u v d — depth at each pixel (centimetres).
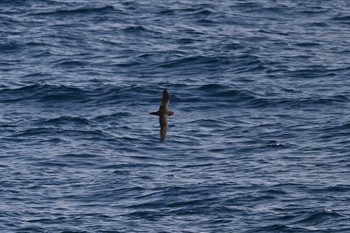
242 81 7069
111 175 5503
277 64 7425
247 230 4794
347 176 5400
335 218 4869
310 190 5216
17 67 7331
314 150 5819
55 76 7125
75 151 5844
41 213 5028
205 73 7262
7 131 6138
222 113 6481
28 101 6656
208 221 4906
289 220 4875
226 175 5469
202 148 5900
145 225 4875
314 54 7731
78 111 6525
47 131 6141
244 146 5916
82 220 4941
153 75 7212
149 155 5816
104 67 7362
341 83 7044
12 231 4822
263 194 5169
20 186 5350
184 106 6594
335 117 6356
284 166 5581
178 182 5372
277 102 6625
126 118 6400
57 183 5403
